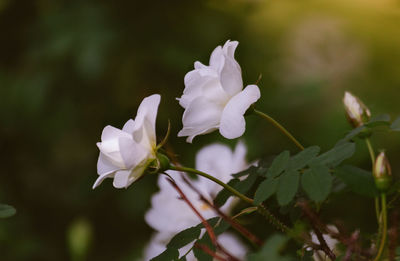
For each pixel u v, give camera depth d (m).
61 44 1.42
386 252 0.50
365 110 0.56
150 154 0.52
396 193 0.55
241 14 1.49
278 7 1.46
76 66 1.44
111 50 1.42
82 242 0.59
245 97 0.53
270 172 0.50
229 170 0.64
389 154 1.11
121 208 1.49
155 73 1.49
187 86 0.54
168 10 1.49
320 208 0.54
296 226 0.51
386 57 1.29
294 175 0.49
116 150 0.52
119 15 1.46
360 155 1.07
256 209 0.52
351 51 1.29
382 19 1.32
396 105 1.24
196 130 0.54
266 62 1.42
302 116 1.29
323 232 0.51
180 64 1.45
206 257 0.50
